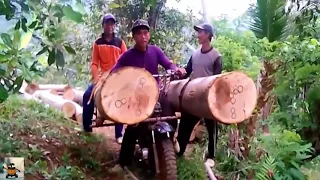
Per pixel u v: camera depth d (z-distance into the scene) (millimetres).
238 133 4512
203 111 3500
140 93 3340
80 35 7977
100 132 5477
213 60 4250
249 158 4418
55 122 5215
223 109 3432
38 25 2836
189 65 4473
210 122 4250
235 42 5285
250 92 3521
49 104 6875
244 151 4465
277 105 5031
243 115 3498
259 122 4680
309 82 4934
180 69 3875
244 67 4816
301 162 4426
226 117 3443
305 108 5004
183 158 4336
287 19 6516
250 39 5254
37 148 3975
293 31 6027
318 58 4887
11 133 4195
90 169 3963
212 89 3387
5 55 2896
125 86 3293
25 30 2809
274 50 5027
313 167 4602
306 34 5363
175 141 3986
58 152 4059
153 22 8219
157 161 3561
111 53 4629
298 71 4848
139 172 4066
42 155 3814
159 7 8180
